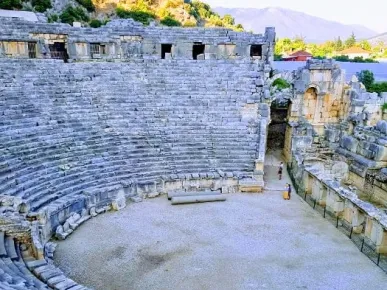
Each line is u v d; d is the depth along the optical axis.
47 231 17.09
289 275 15.24
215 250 16.98
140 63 30.19
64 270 15.06
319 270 15.66
